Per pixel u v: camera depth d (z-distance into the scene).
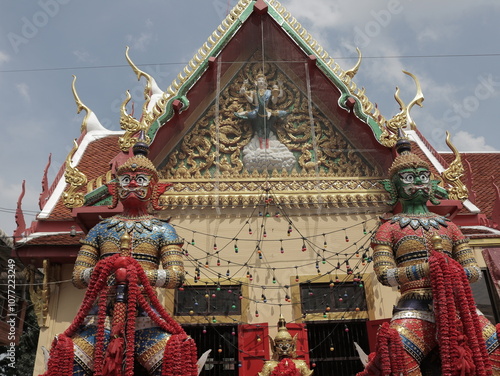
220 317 10.07
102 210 9.61
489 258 10.98
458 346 6.46
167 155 11.20
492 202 14.95
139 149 8.45
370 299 10.32
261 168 11.25
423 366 7.46
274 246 10.62
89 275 7.12
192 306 10.21
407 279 7.11
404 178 8.18
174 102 10.74
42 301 10.67
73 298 10.81
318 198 10.91
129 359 6.32
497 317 10.57
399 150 8.73
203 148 11.34
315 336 10.32
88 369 6.66
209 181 10.98
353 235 10.76
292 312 10.15
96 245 7.60
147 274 7.01
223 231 10.65
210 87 11.59
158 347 6.75
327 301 10.42
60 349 6.47
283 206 10.91
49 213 12.30
